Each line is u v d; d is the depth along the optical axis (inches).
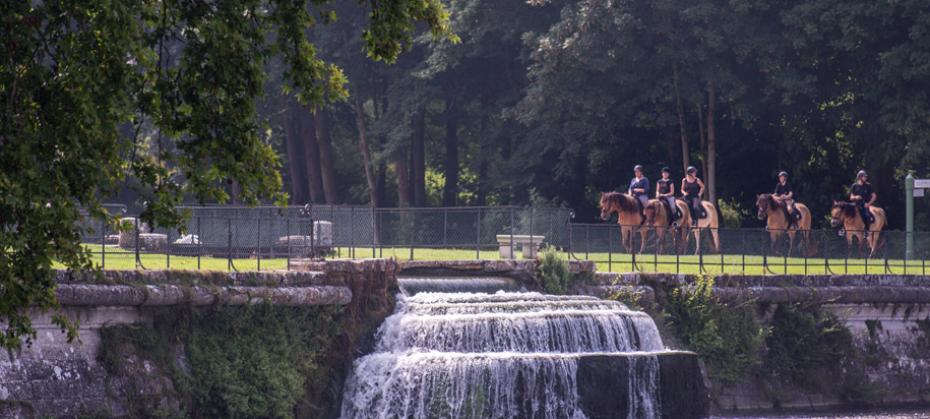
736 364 1428.4
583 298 1317.7
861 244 1710.1
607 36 2212.1
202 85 685.3
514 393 1136.8
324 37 2600.9
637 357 1187.3
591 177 2512.3
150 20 679.1
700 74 2271.2
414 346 1206.3
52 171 647.1
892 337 1585.9
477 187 2824.8
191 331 1097.4
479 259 1378.0
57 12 651.5
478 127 2805.1
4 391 948.6
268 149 713.0
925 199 2372.0
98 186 655.1
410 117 2598.4
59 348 999.0
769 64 2209.6
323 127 2765.7
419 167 2723.9
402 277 1323.8
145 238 1409.9
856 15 2130.9
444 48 2449.6
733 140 2452.0
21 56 642.8
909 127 2139.5
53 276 697.0
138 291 1043.9
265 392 1123.9
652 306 1400.1
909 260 1734.7
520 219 1569.9
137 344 1053.8
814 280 1529.3
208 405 1093.8
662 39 2274.9
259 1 701.9
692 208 1784.0
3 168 634.2
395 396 1162.0
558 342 1208.8
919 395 1581.0
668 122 2310.5
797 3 2203.5
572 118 2342.5
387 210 1617.9
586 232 1579.7
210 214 1631.4
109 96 641.0
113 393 1020.5
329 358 1200.8
